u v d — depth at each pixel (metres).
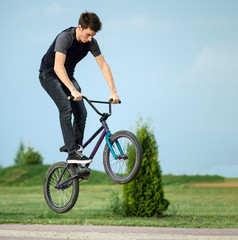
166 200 35.91
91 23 15.80
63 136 16.38
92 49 17.48
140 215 34.59
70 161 16.31
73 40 16.36
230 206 44.72
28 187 79.56
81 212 37.69
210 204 47.00
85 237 20.00
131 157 33.16
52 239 19.42
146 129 36.06
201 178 83.81
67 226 24.92
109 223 27.23
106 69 17.77
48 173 17.94
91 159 15.95
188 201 50.50
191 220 32.47
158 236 20.11
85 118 17.50
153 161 35.41
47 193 18.00
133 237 19.83
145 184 35.03
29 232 21.36
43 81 16.91
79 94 15.65
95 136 16.69
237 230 23.55
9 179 90.88
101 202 49.78
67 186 17.28
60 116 16.38
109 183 41.34
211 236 20.00
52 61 16.67
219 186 73.81
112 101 17.22
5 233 21.06
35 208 42.28
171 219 33.22
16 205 45.91
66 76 15.94
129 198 35.03
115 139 16.11
